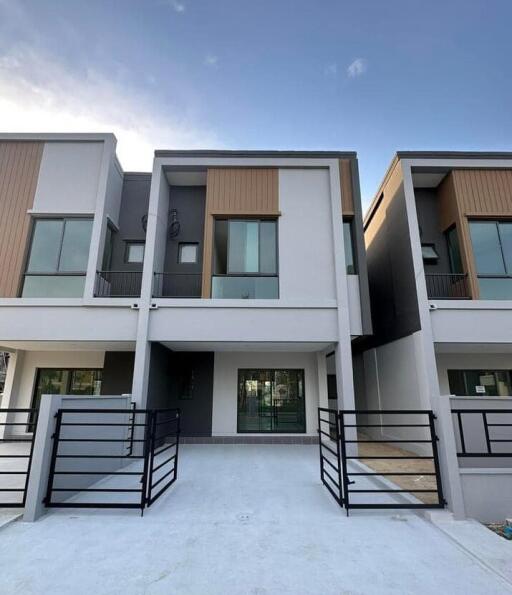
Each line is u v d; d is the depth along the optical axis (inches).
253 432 320.5
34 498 128.8
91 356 336.2
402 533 117.8
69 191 279.9
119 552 103.0
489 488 135.2
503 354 325.1
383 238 335.6
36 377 334.6
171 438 313.4
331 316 259.6
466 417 191.6
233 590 83.5
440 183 312.0
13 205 275.6
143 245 323.0
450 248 303.4
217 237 280.8
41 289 265.1
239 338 254.8
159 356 283.3
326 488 172.9
